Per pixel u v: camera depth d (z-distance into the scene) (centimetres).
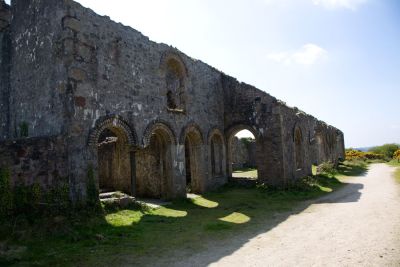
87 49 1279
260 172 2120
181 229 1090
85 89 1246
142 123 1519
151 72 1611
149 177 1806
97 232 1002
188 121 1869
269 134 2106
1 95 1476
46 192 1115
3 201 1039
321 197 1738
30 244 867
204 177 1991
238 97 2241
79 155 1195
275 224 1145
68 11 1232
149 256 805
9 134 1435
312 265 717
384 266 692
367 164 4594
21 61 1407
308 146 2717
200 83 2030
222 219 1261
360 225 1063
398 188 1891
